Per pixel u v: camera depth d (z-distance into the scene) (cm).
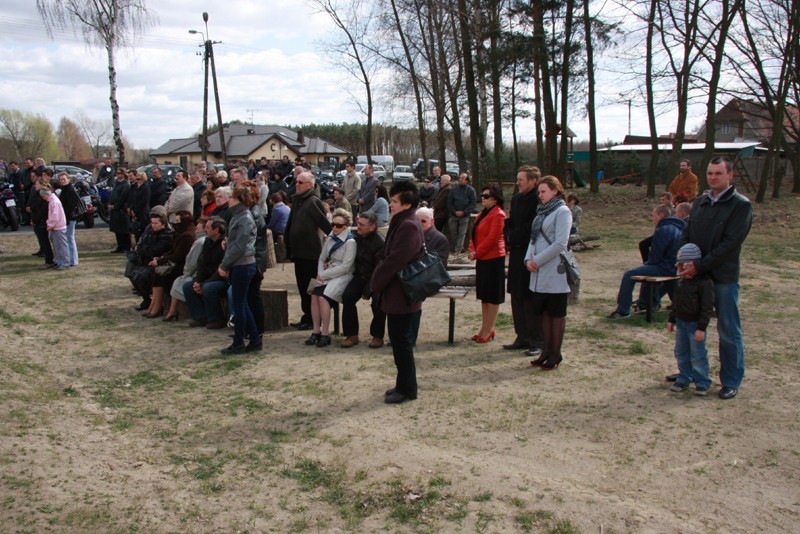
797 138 2452
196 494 382
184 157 6475
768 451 419
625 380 556
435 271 500
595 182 2533
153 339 725
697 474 391
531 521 342
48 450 432
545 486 377
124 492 383
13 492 376
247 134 6712
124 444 451
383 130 8075
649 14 2234
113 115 2225
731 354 504
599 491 372
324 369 604
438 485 381
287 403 520
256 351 669
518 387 543
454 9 2205
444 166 2828
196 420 492
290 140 6919
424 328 754
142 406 523
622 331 719
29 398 523
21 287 1008
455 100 2495
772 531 331
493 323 688
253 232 641
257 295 670
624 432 451
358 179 1523
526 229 617
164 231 849
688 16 2086
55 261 1170
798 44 2269
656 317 780
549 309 577
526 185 617
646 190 2664
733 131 5306
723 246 479
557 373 578
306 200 729
